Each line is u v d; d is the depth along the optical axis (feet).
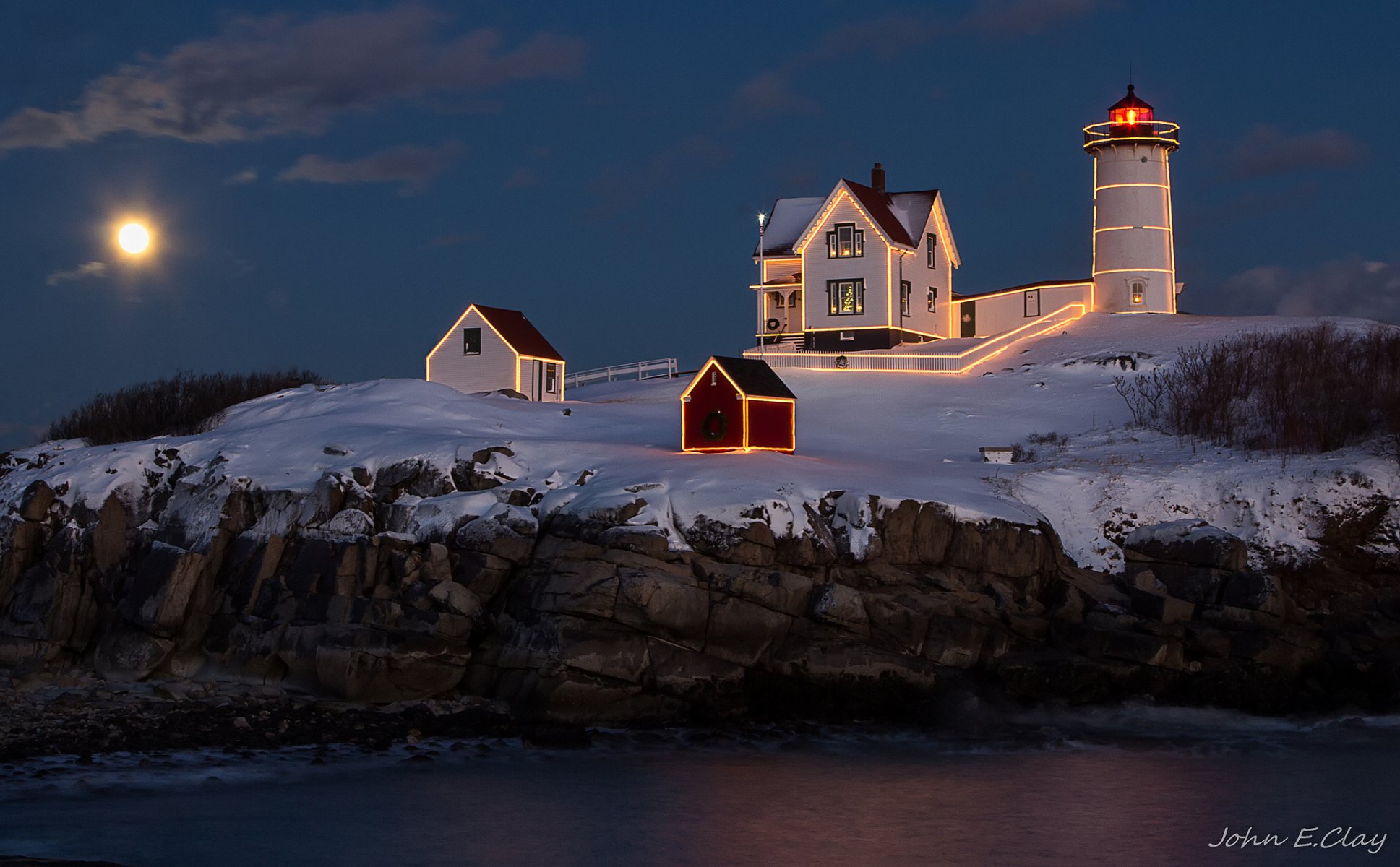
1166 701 117.08
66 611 131.75
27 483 153.58
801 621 117.60
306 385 195.93
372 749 101.60
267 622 123.54
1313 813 86.63
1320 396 161.89
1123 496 141.79
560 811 86.89
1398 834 82.58
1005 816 86.38
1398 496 135.54
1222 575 127.65
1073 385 208.85
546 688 111.86
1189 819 85.56
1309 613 129.70
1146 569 131.54
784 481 129.49
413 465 140.67
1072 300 263.70
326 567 124.67
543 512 127.34
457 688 117.50
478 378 221.05
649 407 199.31
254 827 82.12
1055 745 106.52
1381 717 115.34
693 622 114.93
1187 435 168.76
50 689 118.83
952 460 163.84
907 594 122.21
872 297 249.96
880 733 110.01
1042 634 122.21
